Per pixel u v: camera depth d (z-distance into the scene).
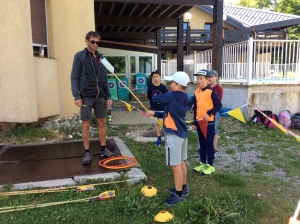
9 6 5.15
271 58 8.57
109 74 15.05
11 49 5.27
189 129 6.80
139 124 7.21
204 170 4.15
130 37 14.41
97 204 3.23
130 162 4.20
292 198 3.51
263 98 7.88
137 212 3.08
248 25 19.70
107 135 6.10
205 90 4.18
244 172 4.37
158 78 5.27
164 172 4.17
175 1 8.12
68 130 5.88
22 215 3.00
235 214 2.98
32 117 5.51
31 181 3.60
